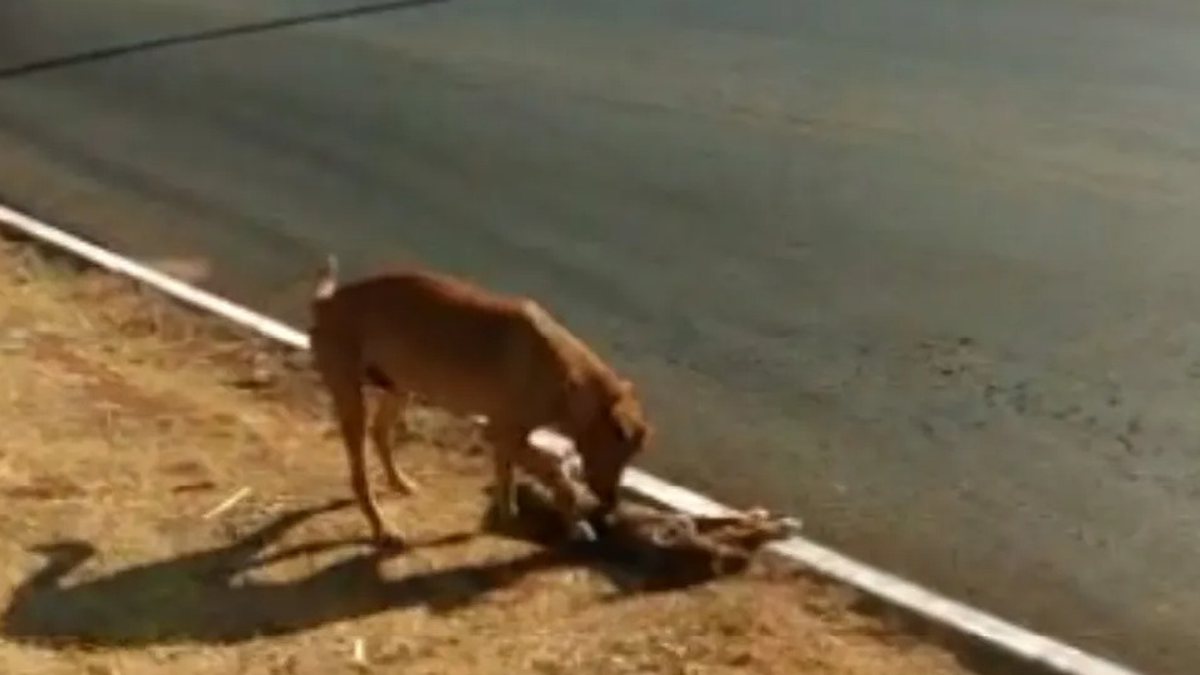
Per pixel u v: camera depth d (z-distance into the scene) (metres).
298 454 7.88
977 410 8.20
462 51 14.80
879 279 9.69
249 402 8.43
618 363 8.84
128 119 13.47
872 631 6.45
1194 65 13.17
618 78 13.68
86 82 14.60
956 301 9.36
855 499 7.49
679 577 6.83
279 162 12.26
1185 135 11.67
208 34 15.98
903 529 7.25
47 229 10.88
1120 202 10.59
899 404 8.30
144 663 6.35
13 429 8.06
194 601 6.75
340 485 7.59
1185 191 10.73
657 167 11.63
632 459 7.23
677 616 6.56
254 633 6.54
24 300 9.72
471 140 12.43
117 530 7.22
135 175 12.13
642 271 9.97
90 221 11.27
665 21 15.41
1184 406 8.13
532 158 11.96
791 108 12.67
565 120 12.73
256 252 10.62
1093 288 9.43
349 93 13.79
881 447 7.91
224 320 9.34
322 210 11.27
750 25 15.08
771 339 9.03
